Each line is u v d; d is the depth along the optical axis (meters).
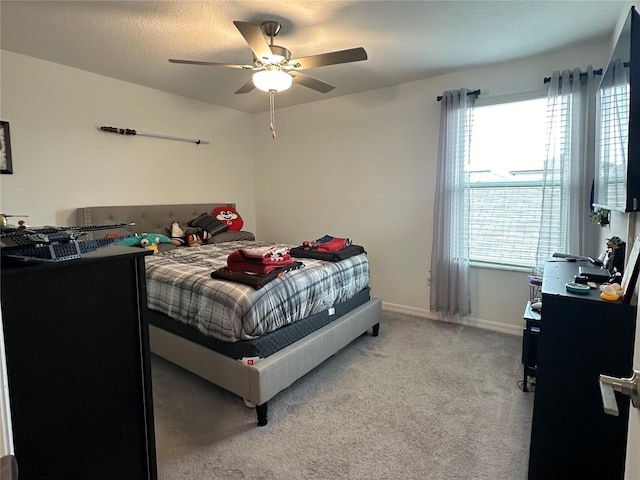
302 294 2.31
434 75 3.46
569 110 2.81
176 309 2.26
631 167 1.34
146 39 2.67
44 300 0.91
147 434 1.18
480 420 1.98
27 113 2.99
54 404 0.95
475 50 2.88
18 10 2.26
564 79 2.80
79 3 2.18
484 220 3.40
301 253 2.93
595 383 1.37
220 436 1.84
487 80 3.25
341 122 4.17
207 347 2.12
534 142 3.11
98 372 1.04
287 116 4.62
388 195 3.91
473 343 3.04
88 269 1.00
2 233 0.96
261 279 2.09
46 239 0.92
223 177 4.63
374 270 4.08
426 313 3.77
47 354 0.93
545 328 1.43
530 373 2.25
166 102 3.97
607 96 1.94
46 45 2.78
